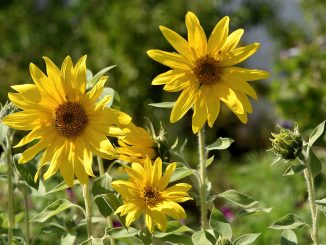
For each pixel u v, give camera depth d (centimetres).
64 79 97
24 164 103
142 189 99
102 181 103
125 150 105
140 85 287
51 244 126
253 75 98
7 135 106
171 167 100
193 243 102
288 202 174
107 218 109
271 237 161
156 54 98
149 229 97
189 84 98
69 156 96
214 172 229
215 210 100
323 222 165
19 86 97
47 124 97
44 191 112
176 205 97
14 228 114
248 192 191
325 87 237
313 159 100
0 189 163
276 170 189
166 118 282
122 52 290
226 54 99
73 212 131
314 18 290
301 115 239
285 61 248
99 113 96
